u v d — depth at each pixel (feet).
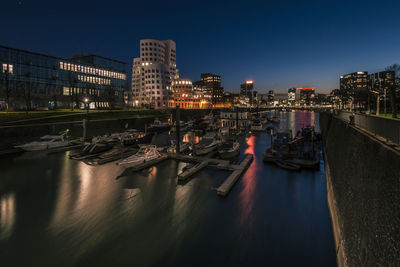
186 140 158.30
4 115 152.66
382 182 24.84
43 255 36.22
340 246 34.17
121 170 79.36
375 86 210.18
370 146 33.17
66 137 144.77
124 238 40.86
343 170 45.78
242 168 77.25
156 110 343.87
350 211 33.53
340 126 72.43
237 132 172.14
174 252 37.35
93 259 35.47
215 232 42.96
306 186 64.44
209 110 475.72
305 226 44.83
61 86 285.64
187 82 480.23
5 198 56.75
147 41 447.01
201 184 66.54
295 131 219.61
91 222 45.91
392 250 19.04
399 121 28.02
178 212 50.34
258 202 55.16
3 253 36.47
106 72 357.00
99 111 253.24
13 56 235.61
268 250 37.83
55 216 48.03
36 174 74.59
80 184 66.23
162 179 70.59
